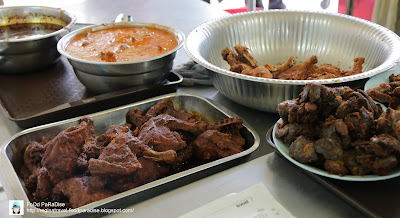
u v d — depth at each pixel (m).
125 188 0.97
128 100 1.37
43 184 0.98
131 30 1.66
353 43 1.55
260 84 1.16
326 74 1.39
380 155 0.83
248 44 1.71
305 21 1.68
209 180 0.99
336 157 0.86
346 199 0.87
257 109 1.30
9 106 1.42
